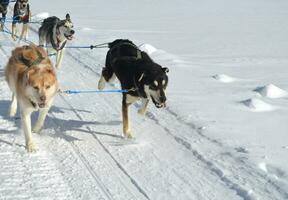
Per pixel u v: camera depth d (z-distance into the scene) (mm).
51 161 3641
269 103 4918
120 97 4871
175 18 10508
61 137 3994
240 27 9523
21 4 6852
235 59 6676
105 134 4094
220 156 3803
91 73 5562
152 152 3844
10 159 3619
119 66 4117
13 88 3881
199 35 8406
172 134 4133
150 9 11836
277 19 10852
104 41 7211
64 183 3387
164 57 6445
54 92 3729
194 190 3402
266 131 4246
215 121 4387
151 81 3793
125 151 3840
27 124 3723
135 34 8148
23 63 3750
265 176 3553
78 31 7969
